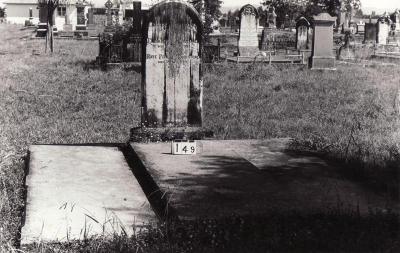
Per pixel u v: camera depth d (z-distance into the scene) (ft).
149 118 28.81
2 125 33.94
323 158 26.25
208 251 14.76
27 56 95.20
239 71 65.46
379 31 119.14
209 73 64.54
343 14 172.55
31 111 41.14
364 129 33.96
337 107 43.88
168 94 28.81
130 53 69.87
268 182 21.07
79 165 23.85
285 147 28.48
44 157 24.99
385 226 16.74
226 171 22.53
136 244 14.89
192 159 24.59
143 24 28.02
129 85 55.62
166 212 17.84
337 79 61.52
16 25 219.61
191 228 16.21
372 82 59.52
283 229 16.38
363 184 21.88
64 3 110.42
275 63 74.79
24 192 20.42
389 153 26.05
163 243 15.11
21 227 16.40
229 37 145.59
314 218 17.29
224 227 16.31
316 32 70.69
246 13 85.35
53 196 19.20
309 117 39.70
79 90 52.44
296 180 22.12
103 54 72.95
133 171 23.70
